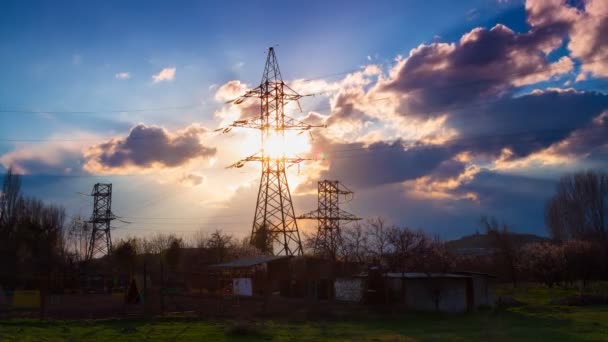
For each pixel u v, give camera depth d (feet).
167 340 84.38
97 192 325.21
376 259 177.68
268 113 229.66
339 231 236.43
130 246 260.21
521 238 343.87
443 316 131.34
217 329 98.02
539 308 147.84
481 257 298.35
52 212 267.59
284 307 133.18
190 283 195.72
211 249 263.90
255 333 90.89
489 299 151.43
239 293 170.60
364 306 137.28
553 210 308.81
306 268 184.24
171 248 256.93
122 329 96.63
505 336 94.73
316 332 97.76
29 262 217.36
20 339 81.05
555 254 244.63
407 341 87.45
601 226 283.38
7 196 247.29
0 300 143.13
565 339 90.68
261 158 231.09
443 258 203.62
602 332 99.86
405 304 139.95
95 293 186.60
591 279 246.27
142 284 143.33
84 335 88.74
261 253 234.58
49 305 142.92
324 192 280.31
